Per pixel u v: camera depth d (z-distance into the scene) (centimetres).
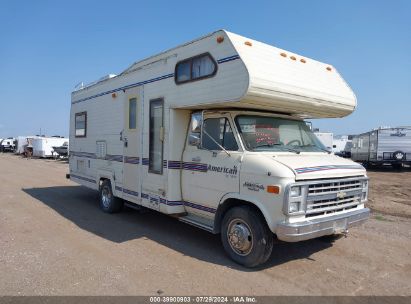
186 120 634
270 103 526
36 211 849
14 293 412
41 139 3447
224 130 560
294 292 435
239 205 526
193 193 603
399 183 1669
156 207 661
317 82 596
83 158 991
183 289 433
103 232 677
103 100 875
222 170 543
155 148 666
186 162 618
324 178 490
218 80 527
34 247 575
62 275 465
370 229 734
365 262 543
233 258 524
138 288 432
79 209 891
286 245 617
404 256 573
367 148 2670
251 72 485
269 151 539
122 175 782
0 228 682
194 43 574
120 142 790
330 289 447
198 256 549
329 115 668
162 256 546
